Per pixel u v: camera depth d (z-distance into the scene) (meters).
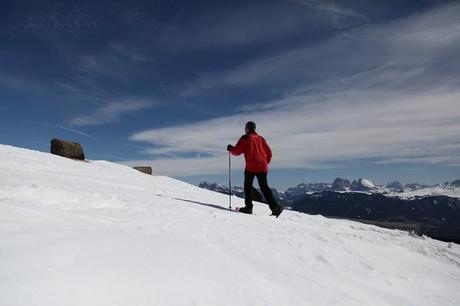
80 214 5.14
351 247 7.23
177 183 23.70
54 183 9.20
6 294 2.61
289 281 4.22
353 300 4.22
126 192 10.36
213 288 3.46
